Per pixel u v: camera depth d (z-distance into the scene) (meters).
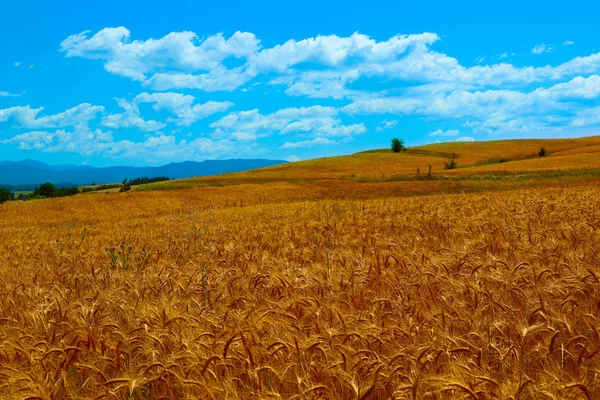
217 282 6.55
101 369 3.75
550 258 6.37
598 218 11.83
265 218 23.94
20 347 3.80
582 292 4.50
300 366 3.51
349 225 15.03
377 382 3.27
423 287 5.39
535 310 4.11
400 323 4.29
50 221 44.28
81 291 6.96
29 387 3.21
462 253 7.18
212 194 60.38
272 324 4.23
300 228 15.38
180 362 3.66
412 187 56.66
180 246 12.61
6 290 6.96
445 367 3.52
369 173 94.88
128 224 28.64
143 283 6.63
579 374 3.25
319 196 55.44
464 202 24.11
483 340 3.68
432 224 12.94
